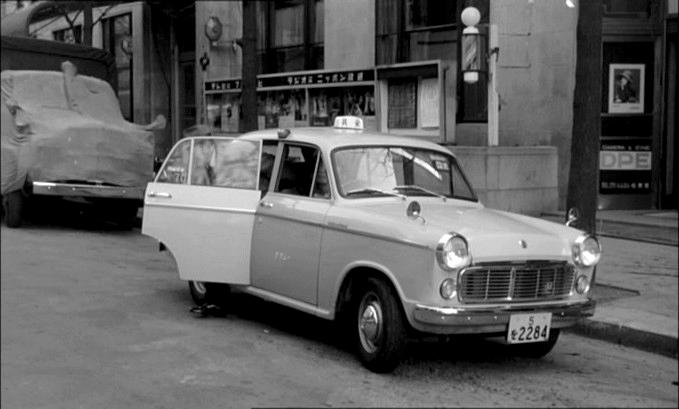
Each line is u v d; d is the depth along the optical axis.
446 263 4.84
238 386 3.74
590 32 5.24
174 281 7.52
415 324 4.95
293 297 5.91
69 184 10.82
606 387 4.82
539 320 5.11
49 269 7.09
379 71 4.00
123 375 4.09
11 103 11.06
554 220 6.41
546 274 5.22
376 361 4.97
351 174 5.77
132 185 11.20
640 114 9.81
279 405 3.04
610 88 6.04
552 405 4.27
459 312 4.87
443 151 6.11
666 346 6.16
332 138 5.93
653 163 10.24
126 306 6.20
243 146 6.37
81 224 11.03
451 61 5.40
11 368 4.11
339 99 5.27
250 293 6.32
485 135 6.00
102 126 11.14
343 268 5.41
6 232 9.81
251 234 6.25
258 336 5.71
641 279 7.88
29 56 11.47
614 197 10.37
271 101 5.37
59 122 11.00
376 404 3.90
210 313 6.34
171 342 5.21
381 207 5.54
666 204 10.53
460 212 5.52
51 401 3.64
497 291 5.05
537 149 6.33
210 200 6.34
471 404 4.14
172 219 6.46
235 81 4.56
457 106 5.02
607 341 6.56
